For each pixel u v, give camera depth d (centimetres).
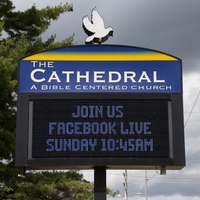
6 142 1783
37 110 1221
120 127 1206
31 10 2222
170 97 1235
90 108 1220
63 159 1188
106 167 1222
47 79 1249
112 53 1266
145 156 1191
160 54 1265
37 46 2109
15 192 1917
